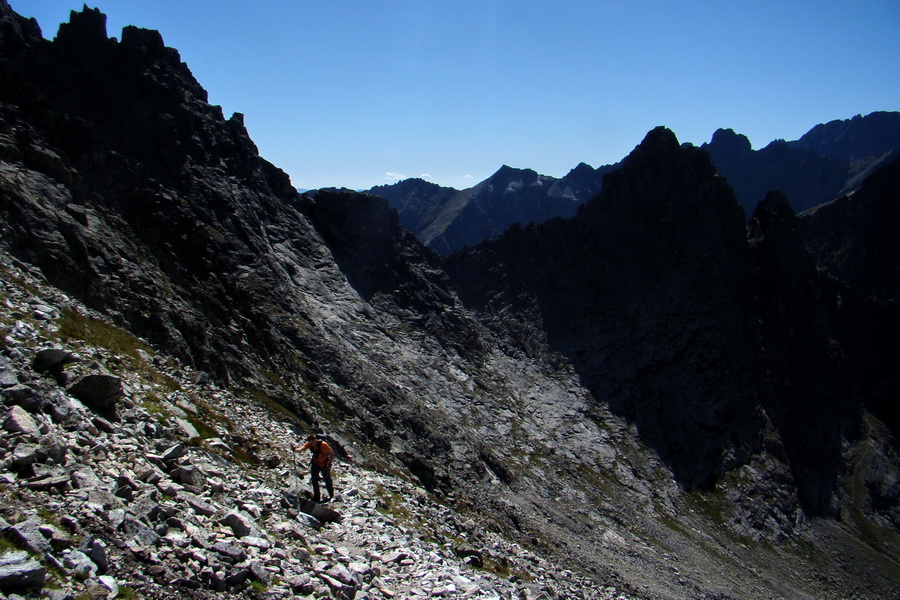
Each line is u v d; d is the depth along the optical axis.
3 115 48.78
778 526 88.56
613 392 101.88
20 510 11.60
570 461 83.00
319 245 90.00
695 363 107.50
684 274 115.81
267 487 22.22
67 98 64.06
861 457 109.31
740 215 124.00
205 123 78.19
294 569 15.90
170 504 15.69
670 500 84.38
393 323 91.94
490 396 90.38
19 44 65.19
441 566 22.42
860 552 89.44
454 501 46.78
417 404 68.25
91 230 44.44
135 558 12.53
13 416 14.97
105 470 15.38
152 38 75.62
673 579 56.56
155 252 52.41
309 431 40.72
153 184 59.03
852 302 142.00
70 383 20.08
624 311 114.00
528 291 120.25
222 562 13.89
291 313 65.25
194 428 24.44
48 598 9.70
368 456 44.53
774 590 68.62
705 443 97.75
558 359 106.81
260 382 45.34
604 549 57.94
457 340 99.50
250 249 69.38
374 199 105.62
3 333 21.39
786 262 120.50
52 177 45.59
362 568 18.28
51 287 33.22
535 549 44.84
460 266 127.50
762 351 111.62
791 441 104.50
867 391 130.38
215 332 47.59
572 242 124.56
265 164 93.38
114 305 37.72
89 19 70.75
